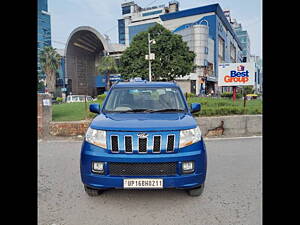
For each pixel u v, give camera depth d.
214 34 63.81
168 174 3.17
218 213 3.16
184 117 3.79
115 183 3.14
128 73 38.19
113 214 3.15
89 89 81.56
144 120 3.57
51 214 3.13
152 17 79.56
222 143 7.46
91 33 68.88
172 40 37.78
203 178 3.34
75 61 74.81
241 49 120.81
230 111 9.75
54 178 4.48
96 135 3.33
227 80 16.44
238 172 4.77
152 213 3.17
